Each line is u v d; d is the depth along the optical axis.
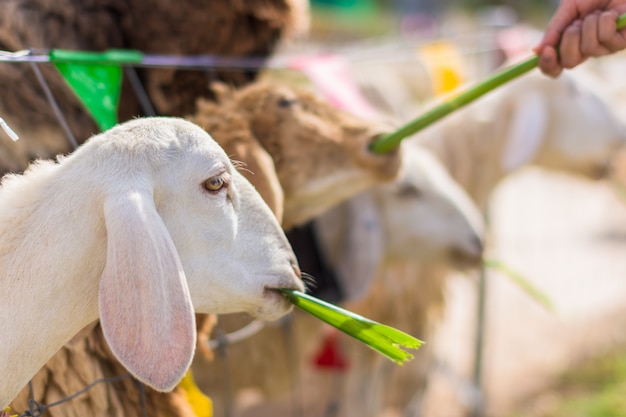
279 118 3.09
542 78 5.64
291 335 4.08
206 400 2.82
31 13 3.28
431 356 5.38
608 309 7.65
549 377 6.37
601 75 8.53
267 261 2.31
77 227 2.05
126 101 3.46
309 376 6.03
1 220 2.10
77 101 3.14
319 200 3.21
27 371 2.10
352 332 2.32
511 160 5.57
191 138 2.17
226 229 2.21
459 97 3.03
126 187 2.03
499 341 6.99
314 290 4.11
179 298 1.94
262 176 2.81
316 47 9.64
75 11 3.38
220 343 3.37
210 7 3.61
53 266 2.06
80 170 2.08
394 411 5.43
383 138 3.13
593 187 12.15
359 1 17.25
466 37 7.07
